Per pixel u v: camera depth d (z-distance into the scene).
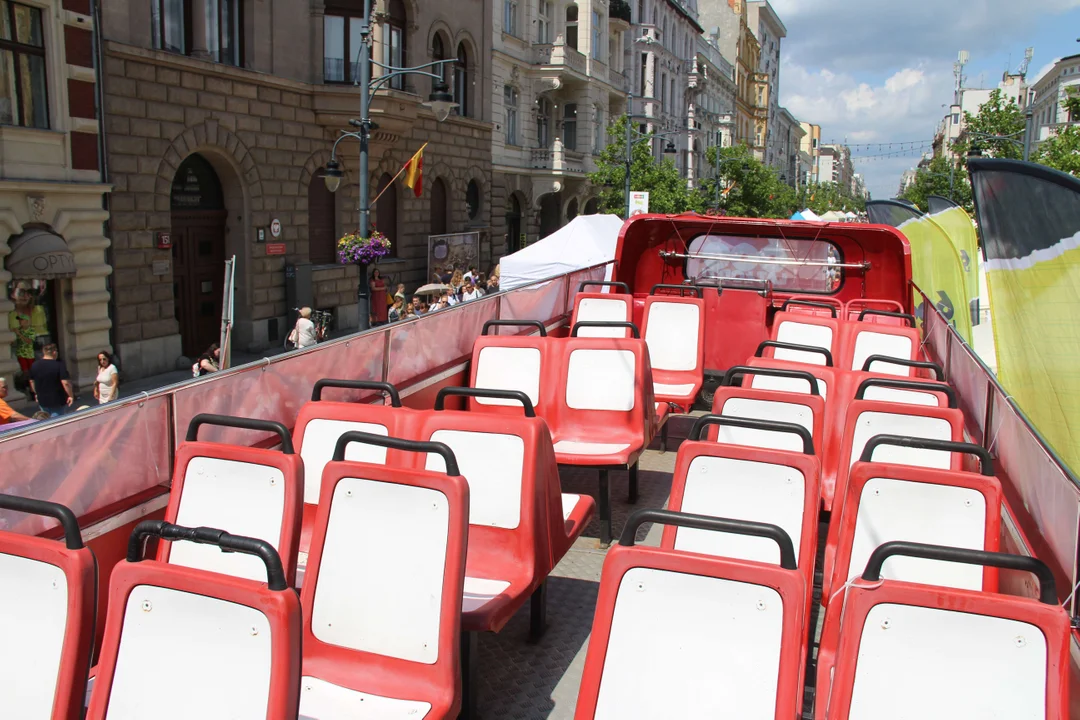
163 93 18.80
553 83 37.78
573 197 42.19
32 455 3.28
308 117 23.66
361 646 3.14
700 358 7.73
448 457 3.17
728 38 90.81
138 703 2.51
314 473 4.32
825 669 3.06
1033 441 3.38
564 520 4.46
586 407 5.97
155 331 19.00
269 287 22.67
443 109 16.97
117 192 17.84
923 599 2.37
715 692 2.53
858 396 4.80
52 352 13.55
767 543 3.51
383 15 24.33
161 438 3.92
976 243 10.37
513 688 3.89
